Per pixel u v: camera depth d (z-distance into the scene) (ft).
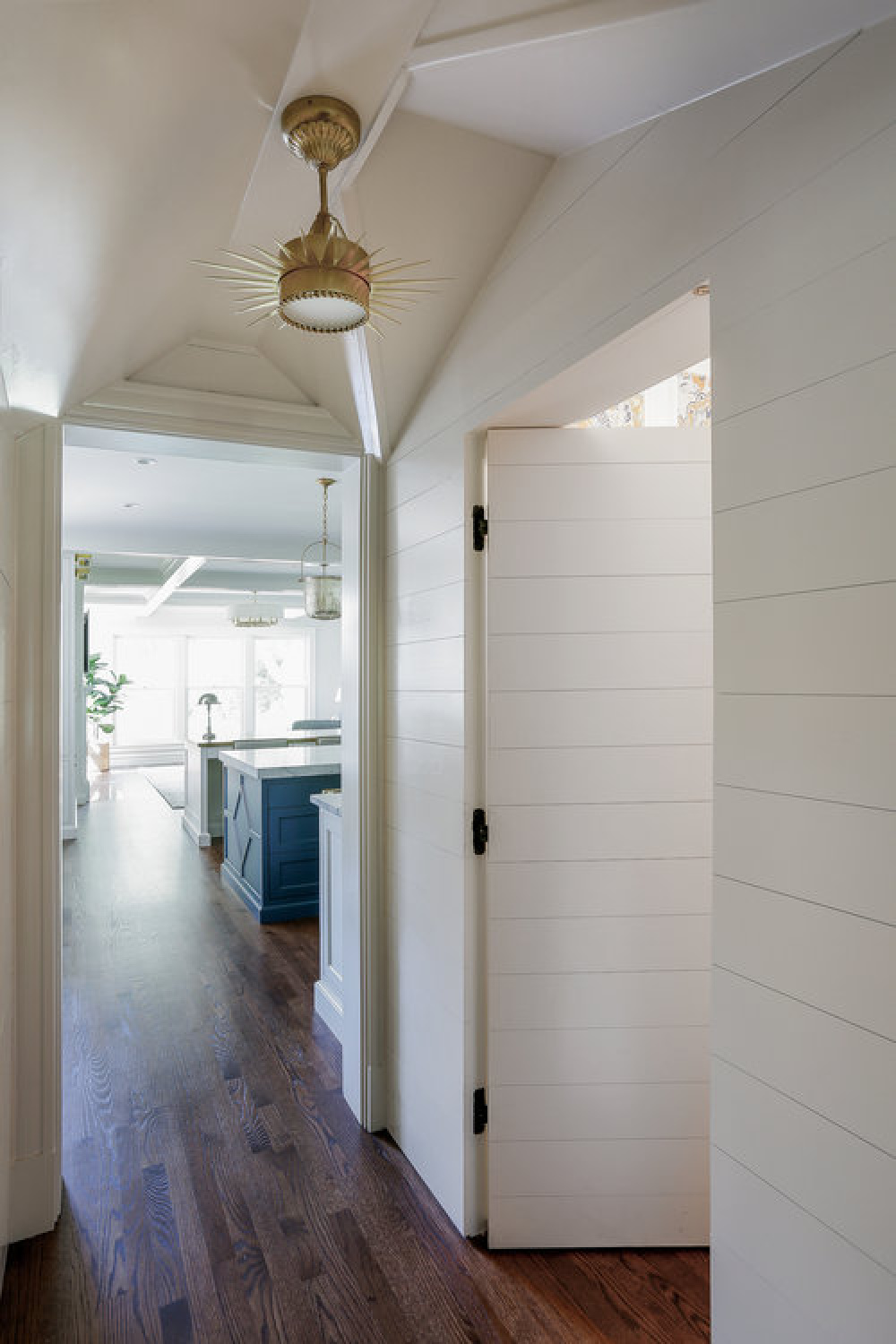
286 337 7.14
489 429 6.31
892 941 2.97
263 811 14.82
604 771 6.29
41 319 4.99
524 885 6.29
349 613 8.64
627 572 6.31
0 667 5.57
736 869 3.73
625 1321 5.60
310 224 5.42
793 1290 3.42
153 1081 8.91
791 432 3.44
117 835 23.08
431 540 7.07
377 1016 8.05
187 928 14.39
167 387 7.29
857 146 3.17
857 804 3.12
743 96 3.76
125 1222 6.60
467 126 4.66
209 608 42.52
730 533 3.79
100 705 38.68
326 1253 6.27
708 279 3.96
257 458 8.21
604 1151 6.32
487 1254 6.26
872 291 3.08
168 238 5.14
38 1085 6.54
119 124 3.64
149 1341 5.42
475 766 6.44
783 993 3.47
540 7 3.42
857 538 3.12
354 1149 7.68
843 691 3.18
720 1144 3.84
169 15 3.15
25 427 6.64
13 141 3.30
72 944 13.47
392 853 7.93
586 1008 6.31
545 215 5.33
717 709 3.86
